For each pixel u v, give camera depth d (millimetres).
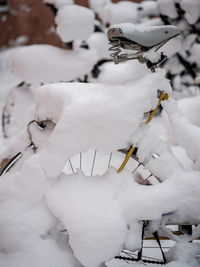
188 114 3184
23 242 1608
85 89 1634
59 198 1571
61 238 1681
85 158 2359
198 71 4129
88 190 1586
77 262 1613
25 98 3770
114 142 1527
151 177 1924
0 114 5066
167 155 1663
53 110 1692
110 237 1479
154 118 3973
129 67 2557
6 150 1861
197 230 1713
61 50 3482
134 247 1578
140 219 1559
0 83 7148
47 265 1574
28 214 1627
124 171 1659
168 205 1556
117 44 1519
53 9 3672
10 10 9055
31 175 1520
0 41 9336
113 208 1542
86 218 1496
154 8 4270
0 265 1569
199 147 1625
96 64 3629
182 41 3977
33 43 8961
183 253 1736
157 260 1953
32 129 1805
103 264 1552
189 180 1581
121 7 4074
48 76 3377
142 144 1626
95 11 4461
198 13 3744
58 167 1507
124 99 1513
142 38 1504
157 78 1583
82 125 1502
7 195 1621
